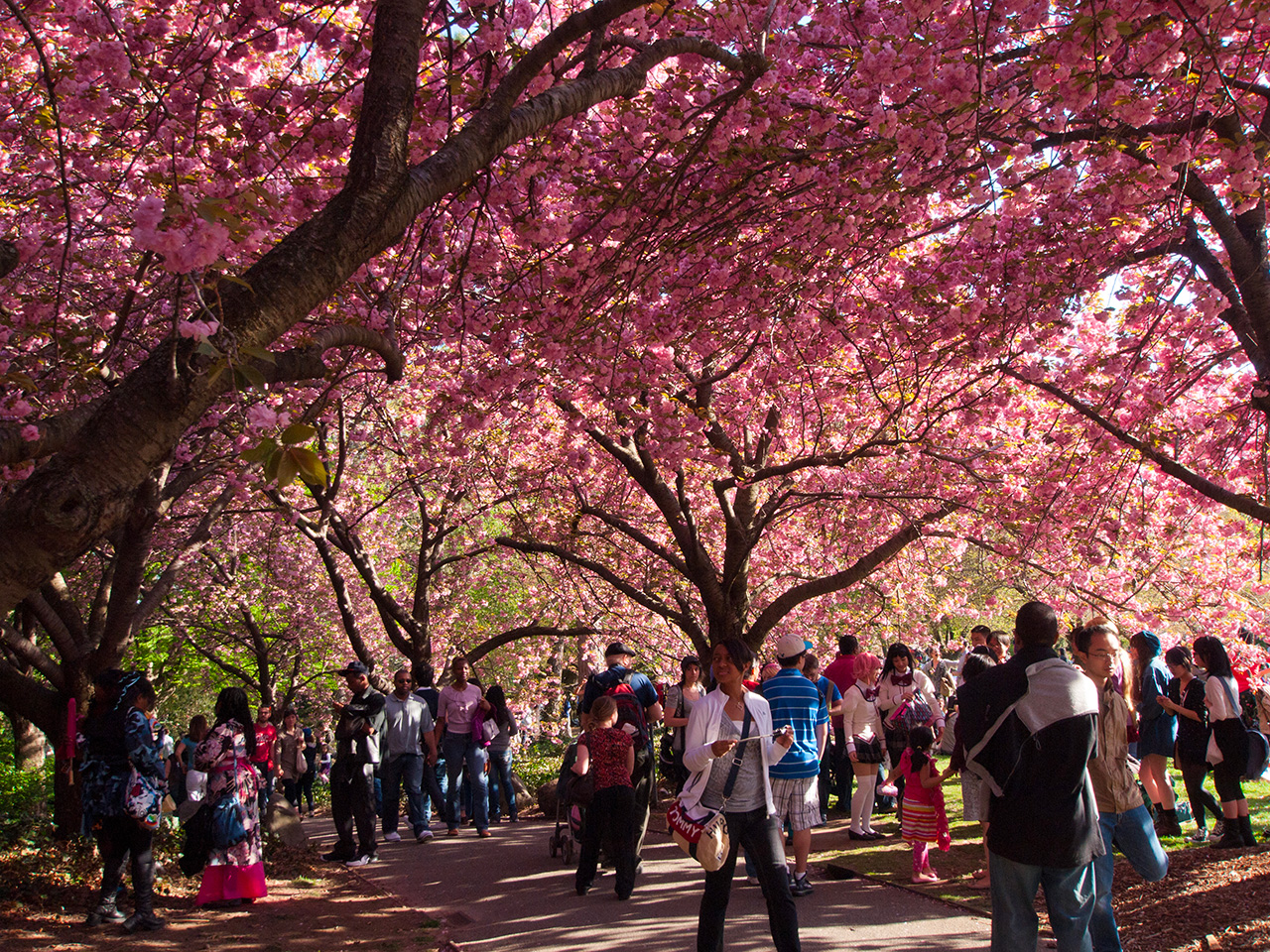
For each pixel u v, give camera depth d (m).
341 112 6.52
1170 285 7.50
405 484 16.62
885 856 7.82
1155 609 11.11
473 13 5.46
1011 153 5.71
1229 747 7.04
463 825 12.09
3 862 7.88
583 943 5.81
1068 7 5.51
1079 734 3.98
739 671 5.01
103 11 5.43
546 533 15.99
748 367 10.71
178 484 9.79
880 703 8.86
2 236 6.68
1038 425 10.90
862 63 5.37
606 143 6.69
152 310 7.70
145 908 6.52
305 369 3.68
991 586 14.70
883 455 10.02
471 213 6.88
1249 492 9.66
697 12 5.67
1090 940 4.12
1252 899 5.40
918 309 7.68
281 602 23.67
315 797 23.00
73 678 9.08
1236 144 5.28
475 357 9.36
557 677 23.67
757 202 6.78
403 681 10.81
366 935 6.38
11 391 5.15
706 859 4.63
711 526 14.46
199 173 5.88
